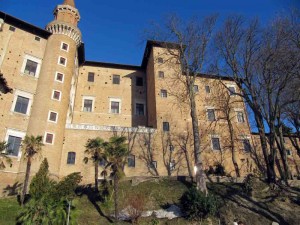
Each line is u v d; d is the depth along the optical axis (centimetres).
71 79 4103
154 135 3984
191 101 3067
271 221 2105
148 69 4909
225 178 2986
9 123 3388
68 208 2016
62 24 4231
